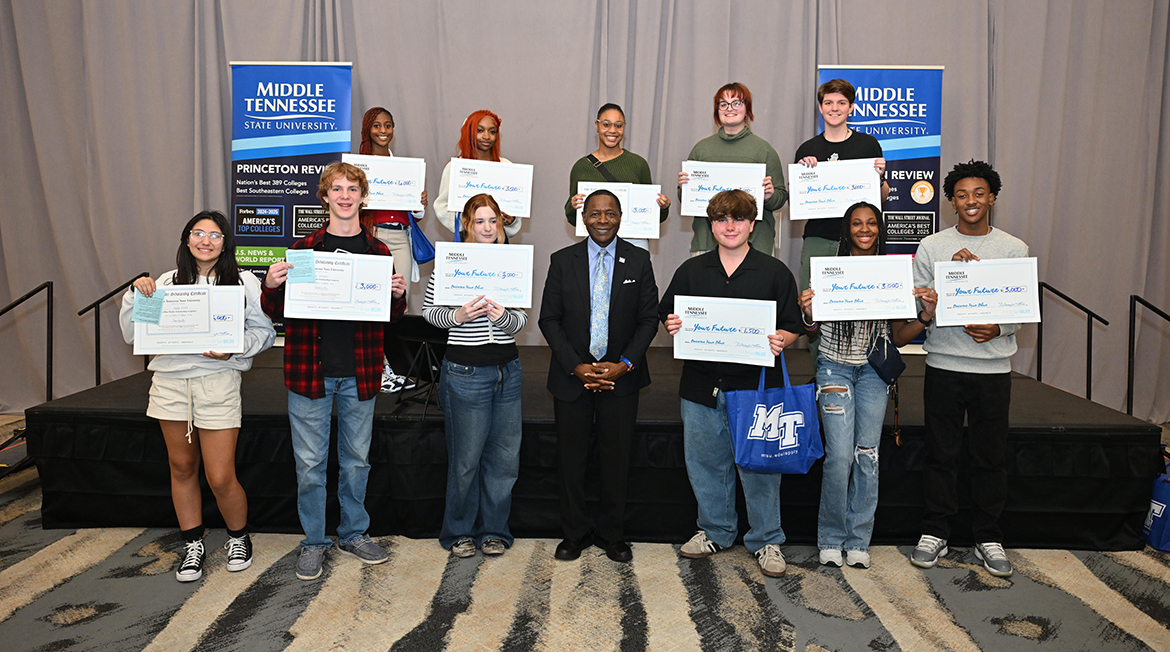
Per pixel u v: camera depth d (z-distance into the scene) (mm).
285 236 4984
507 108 5250
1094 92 5258
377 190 3914
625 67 5223
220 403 2715
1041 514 3156
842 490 2902
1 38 5363
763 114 5250
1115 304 5438
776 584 2811
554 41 5199
